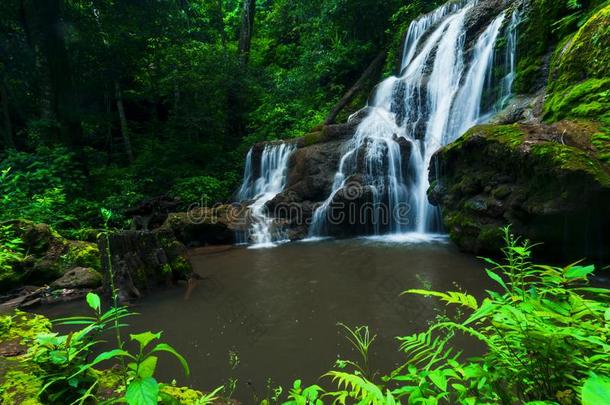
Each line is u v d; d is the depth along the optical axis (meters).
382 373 2.95
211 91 17.36
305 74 18.77
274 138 16.89
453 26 11.63
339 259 7.07
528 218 5.23
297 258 7.47
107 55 14.65
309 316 4.35
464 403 1.17
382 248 7.70
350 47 17.53
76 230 8.30
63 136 12.52
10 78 14.52
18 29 13.83
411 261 6.39
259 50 26.66
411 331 3.70
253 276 6.33
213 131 17.55
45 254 6.26
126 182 12.76
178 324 4.37
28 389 1.74
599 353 1.13
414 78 12.31
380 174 10.25
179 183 13.51
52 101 12.41
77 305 5.21
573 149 4.69
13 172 9.53
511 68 8.89
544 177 4.88
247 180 14.50
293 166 12.09
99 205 10.61
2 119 15.91
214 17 22.91
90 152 18.50
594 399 0.69
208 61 17.20
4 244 5.86
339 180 10.77
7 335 2.79
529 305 1.19
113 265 5.37
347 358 3.28
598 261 4.85
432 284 5.06
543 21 8.18
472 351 3.08
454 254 6.63
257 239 9.65
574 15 7.26
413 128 11.04
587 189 4.39
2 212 7.74
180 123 16.77
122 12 14.06
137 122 21.55
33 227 6.40
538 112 6.60
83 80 15.09
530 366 1.19
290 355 3.43
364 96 16.27
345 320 4.15
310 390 1.50
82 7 14.37
